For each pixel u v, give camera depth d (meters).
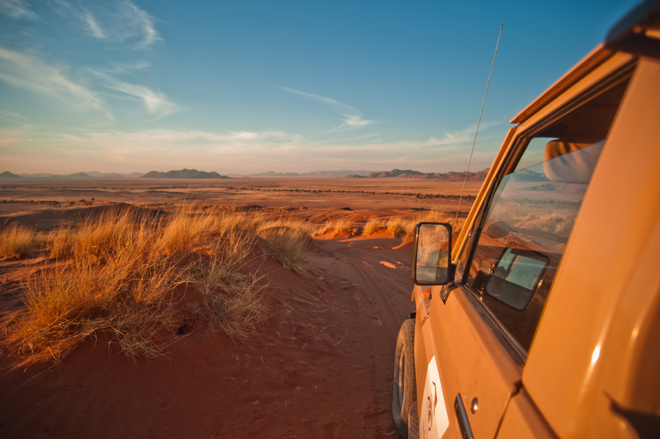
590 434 0.57
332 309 5.82
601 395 0.56
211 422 2.82
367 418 3.21
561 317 0.72
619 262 0.55
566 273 0.73
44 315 3.15
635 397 0.52
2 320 3.48
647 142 0.56
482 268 1.64
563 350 0.68
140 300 3.63
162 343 3.38
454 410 1.30
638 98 0.61
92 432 2.45
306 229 12.07
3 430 2.30
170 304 3.84
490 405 0.96
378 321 5.63
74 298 3.30
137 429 2.56
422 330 2.37
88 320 3.22
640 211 0.53
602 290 0.59
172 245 5.22
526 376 0.82
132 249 4.81
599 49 0.83
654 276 0.50
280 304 5.18
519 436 0.75
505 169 1.65
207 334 3.74
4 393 2.54
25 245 7.46
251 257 6.36
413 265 1.85
